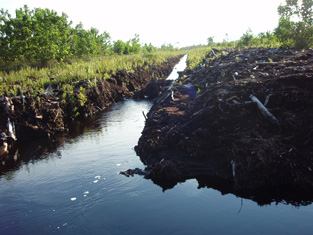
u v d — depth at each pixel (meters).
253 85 8.05
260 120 6.95
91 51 30.84
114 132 10.93
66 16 28.86
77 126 12.28
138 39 44.06
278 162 5.74
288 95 7.23
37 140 10.47
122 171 6.86
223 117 7.30
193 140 7.10
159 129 8.29
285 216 4.69
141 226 4.67
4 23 22.14
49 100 12.91
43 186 6.57
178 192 5.67
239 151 6.17
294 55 12.14
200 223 4.62
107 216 5.05
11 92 12.20
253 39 27.31
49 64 21.94
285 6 19.62
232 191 5.57
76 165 7.70
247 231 4.35
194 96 10.91
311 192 5.28
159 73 26.52
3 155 9.00
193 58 26.48
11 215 5.39
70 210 5.39
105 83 18.30
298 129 6.35
